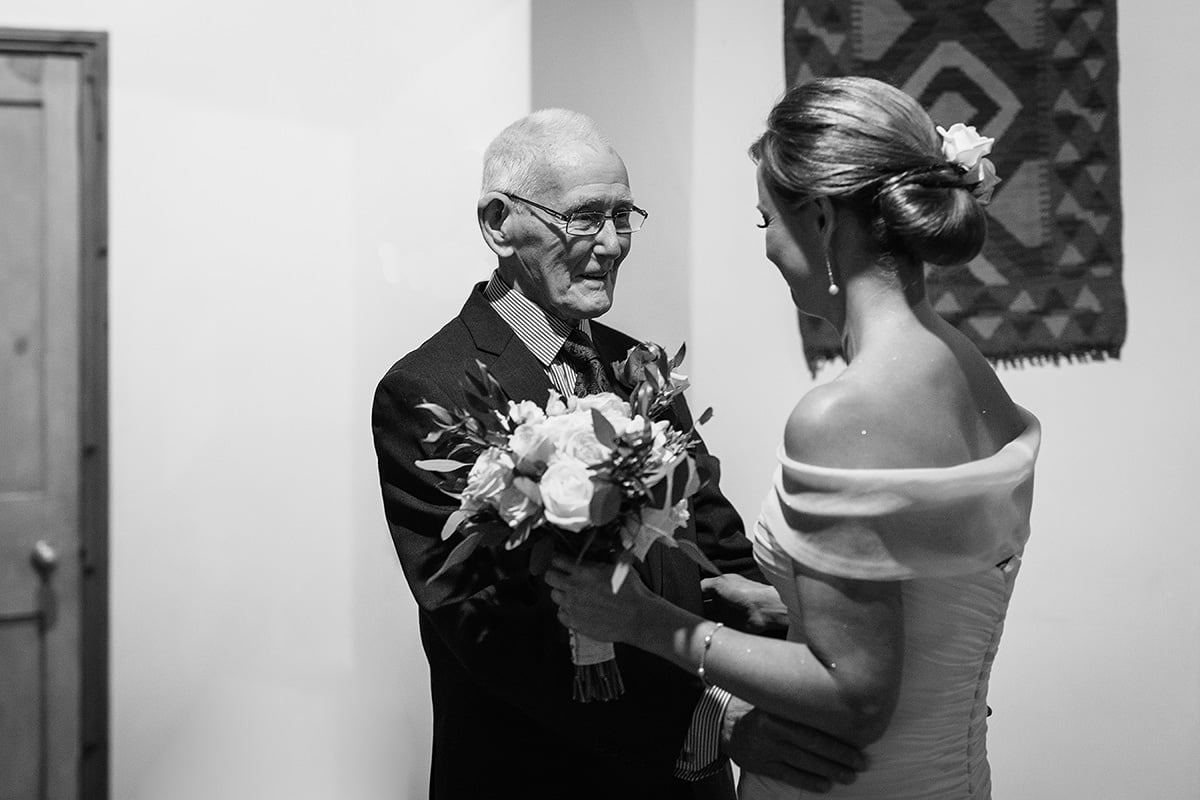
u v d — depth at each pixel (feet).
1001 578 6.19
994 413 6.19
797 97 6.14
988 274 10.97
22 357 10.21
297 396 10.45
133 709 10.36
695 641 6.16
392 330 10.50
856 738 5.82
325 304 10.46
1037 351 11.03
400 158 10.45
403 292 10.50
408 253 10.47
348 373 10.50
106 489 10.28
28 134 10.15
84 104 10.17
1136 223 11.12
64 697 10.30
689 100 10.72
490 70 10.48
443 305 10.51
